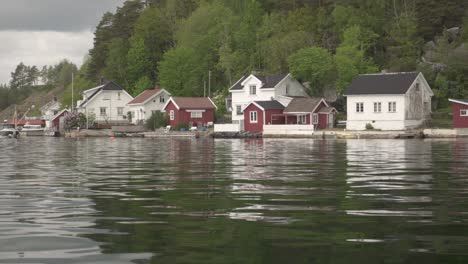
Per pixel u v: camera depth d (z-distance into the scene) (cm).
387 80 8431
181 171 2278
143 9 16925
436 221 1076
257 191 1567
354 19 10988
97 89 13538
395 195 1463
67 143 6675
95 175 2125
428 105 8556
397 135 7125
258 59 11588
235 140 7225
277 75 9769
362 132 7525
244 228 1010
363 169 2311
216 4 13975
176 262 773
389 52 10819
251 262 770
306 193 1516
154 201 1372
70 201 1383
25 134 12556
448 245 870
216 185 1730
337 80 9562
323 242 892
